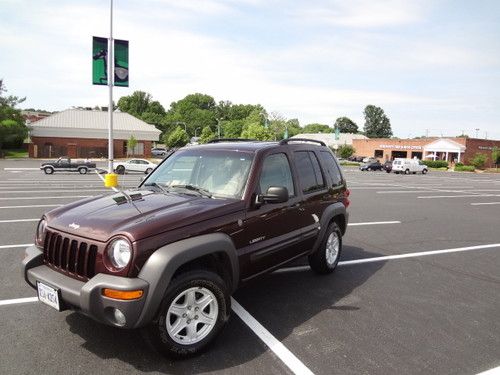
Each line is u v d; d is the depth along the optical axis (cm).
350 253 720
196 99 15112
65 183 2041
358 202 1524
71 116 6019
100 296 296
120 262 301
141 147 6250
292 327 403
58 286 316
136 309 293
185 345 328
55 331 376
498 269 644
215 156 443
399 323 421
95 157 5966
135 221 322
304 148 522
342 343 373
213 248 337
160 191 416
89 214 350
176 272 333
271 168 437
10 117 5559
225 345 361
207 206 360
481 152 6588
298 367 329
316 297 488
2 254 635
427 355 356
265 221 407
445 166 6197
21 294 468
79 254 319
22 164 4119
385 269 622
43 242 357
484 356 357
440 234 923
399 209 1343
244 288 514
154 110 13062
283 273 580
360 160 7438
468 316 446
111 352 341
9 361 323
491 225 1070
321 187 528
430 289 535
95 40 1778
